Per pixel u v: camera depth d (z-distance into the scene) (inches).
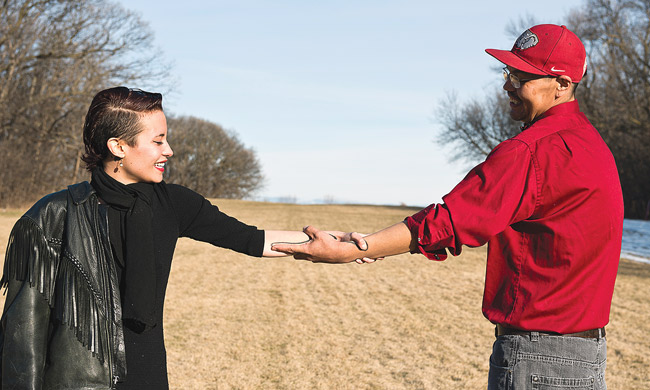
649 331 286.4
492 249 80.3
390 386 205.8
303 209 1614.2
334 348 253.6
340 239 87.4
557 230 74.7
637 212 1305.4
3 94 1040.2
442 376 217.2
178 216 81.9
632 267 525.7
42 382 70.3
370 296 376.8
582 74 82.0
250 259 547.8
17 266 71.2
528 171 75.6
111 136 75.7
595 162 76.1
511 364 76.6
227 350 247.8
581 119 81.2
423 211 81.2
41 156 1112.8
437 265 528.7
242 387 202.7
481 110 1908.2
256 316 313.7
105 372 71.0
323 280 438.9
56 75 1104.2
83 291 71.1
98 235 73.3
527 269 76.7
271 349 251.0
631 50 1176.8
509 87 85.3
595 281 75.3
